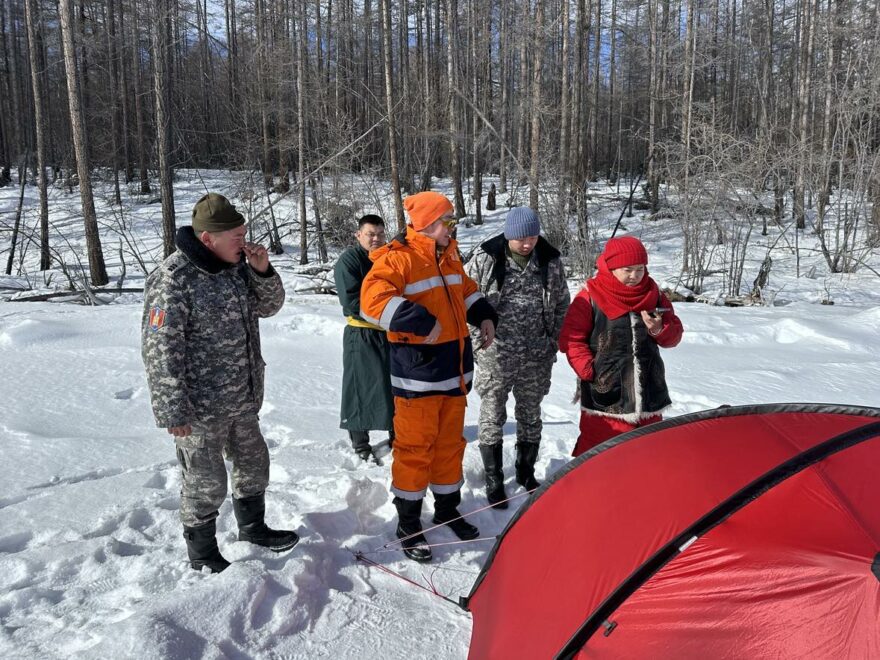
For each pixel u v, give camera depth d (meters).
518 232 3.63
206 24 37.16
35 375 6.08
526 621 2.19
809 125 23.75
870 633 1.53
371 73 32.50
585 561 2.11
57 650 2.37
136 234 23.14
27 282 16.12
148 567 2.95
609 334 3.36
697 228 14.87
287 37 28.62
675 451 2.30
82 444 4.40
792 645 1.61
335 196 19.83
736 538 1.86
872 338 8.41
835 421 2.36
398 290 3.19
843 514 1.81
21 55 40.62
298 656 2.50
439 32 33.91
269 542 3.14
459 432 3.45
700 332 8.59
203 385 2.82
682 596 1.82
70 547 3.03
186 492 2.91
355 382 4.25
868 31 20.05
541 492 2.61
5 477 3.86
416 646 2.61
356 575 3.08
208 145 35.59
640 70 39.84
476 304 3.48
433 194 3.26
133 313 9.26
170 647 2.30
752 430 2.34
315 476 4.04
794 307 11.82
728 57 35.47
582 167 21.50
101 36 30.34
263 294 3.00
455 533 3.49
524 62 29.33
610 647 1.85
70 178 31.05
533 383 3.86
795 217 20.44
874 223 17.53
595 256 15.17
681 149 16.55
